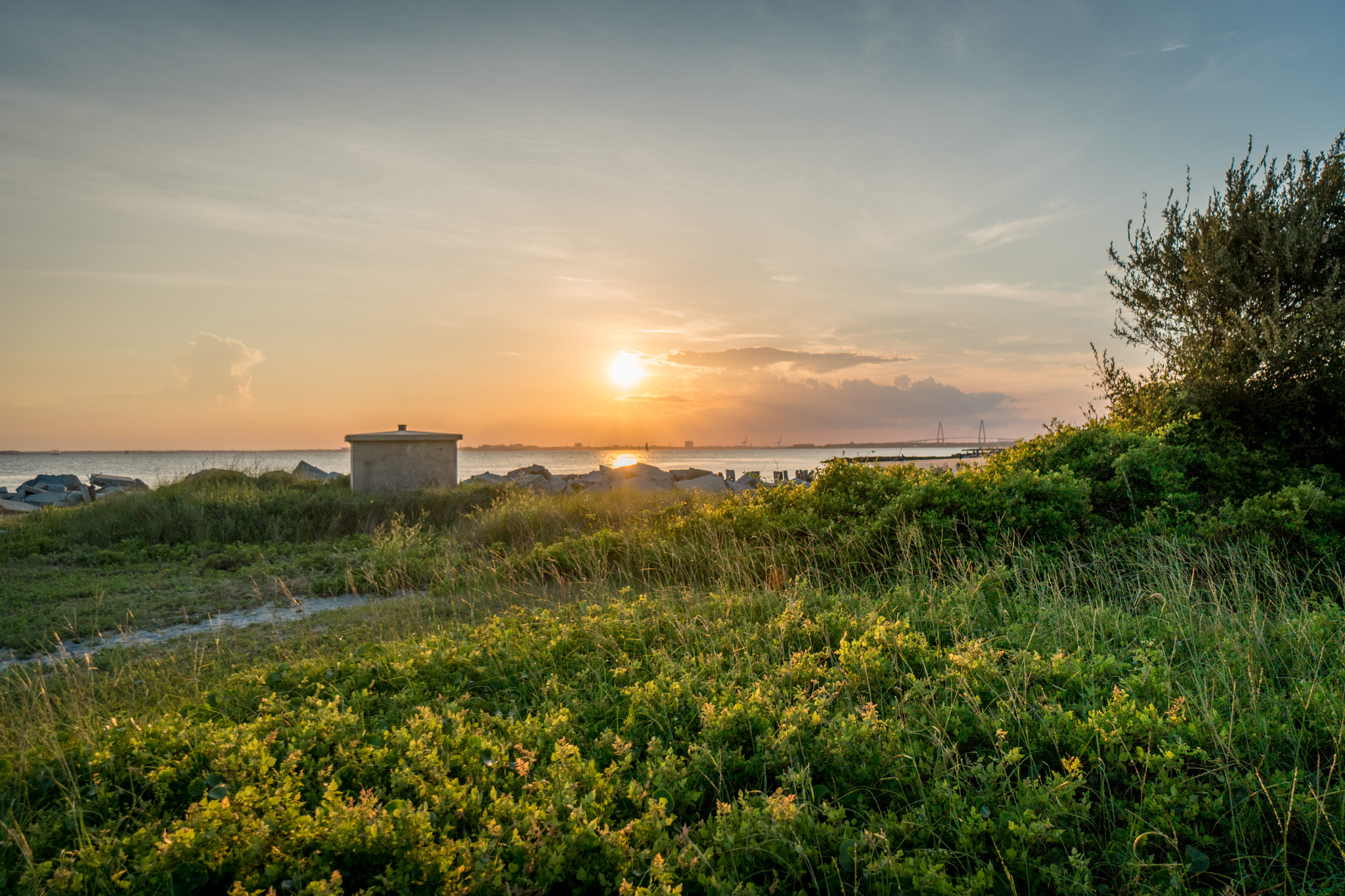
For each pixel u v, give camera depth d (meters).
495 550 11.83
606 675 5.27
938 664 4.84
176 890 2.78
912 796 3.51
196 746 3.96
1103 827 3.33
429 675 5.30
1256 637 5.04
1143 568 7.18
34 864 3.04
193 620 8.35
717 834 3.04
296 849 2.97
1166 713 3.91
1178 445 9.84
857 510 9.55
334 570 11.03
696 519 10.36
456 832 3.21
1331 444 10.08
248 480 20.77
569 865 2.94
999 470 10.27
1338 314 9.86
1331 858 3.00
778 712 4.19
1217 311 11.35
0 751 4.20
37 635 7.57
